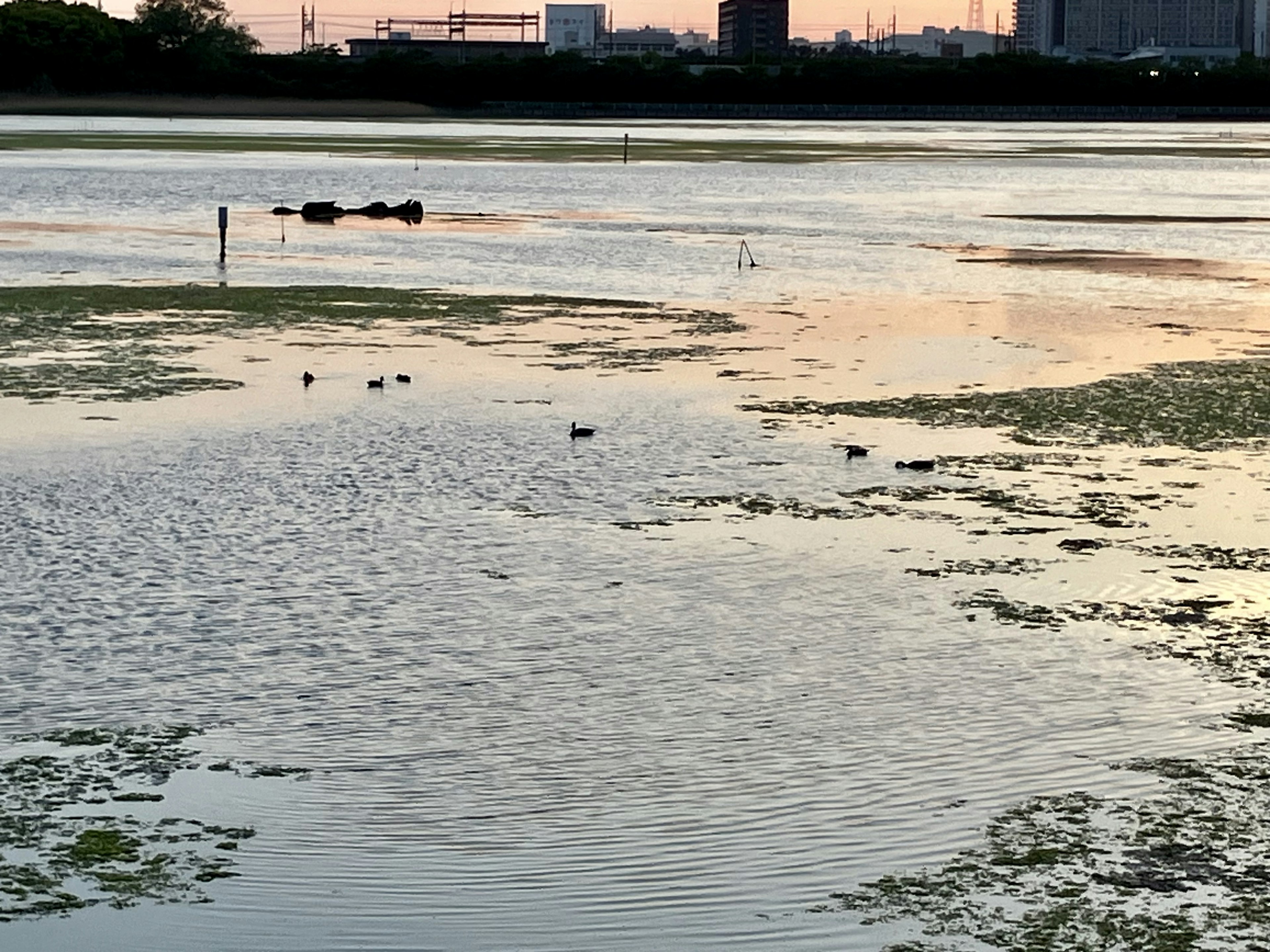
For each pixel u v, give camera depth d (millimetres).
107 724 14953
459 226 63438
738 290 45312
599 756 14312
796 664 16688
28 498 22641
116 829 12922
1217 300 44188
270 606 18281
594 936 11336
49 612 17891
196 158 104062
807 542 21234
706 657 16875
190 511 22109
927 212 73062
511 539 21109
